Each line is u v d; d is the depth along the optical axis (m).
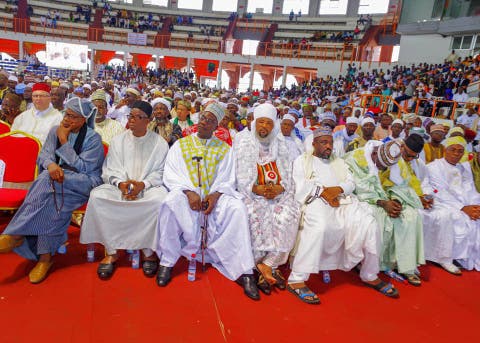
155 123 4.31
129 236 2.88
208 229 3.07
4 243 2.59
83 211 3.05
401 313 2.80
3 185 3.21
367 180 3.44
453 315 2.84
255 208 3.02
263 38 28.31
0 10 26.95
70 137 2.95
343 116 9.23
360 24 25.91
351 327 2.54
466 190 4.17
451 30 18.89
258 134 3.26
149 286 2.77
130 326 2.27
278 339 2.31
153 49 27.45
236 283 2.97
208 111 3.13
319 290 3.05
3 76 6.34
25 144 3.25
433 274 3.59
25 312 2.28
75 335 2.13
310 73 28.44
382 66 22.05
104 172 3.07
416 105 12.35
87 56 25.45
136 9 30.92
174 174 3.09
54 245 2.76
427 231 3.71
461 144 4.00
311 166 3.31
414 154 3.65
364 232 3.06
